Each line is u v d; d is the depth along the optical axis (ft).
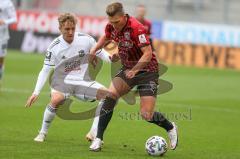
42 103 131.34
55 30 268.82
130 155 78.33
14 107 123.44
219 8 287.48
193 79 202.28
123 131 100.53
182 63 253.85
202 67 247.70
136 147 85.81
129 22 76.64
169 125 81.30
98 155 76.89
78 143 86.53
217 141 95.86
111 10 75.46
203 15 288.10
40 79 84.12
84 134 95.45
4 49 144.46
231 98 159.02
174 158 78.18
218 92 171.12
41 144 83.87
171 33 257.14
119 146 86.02
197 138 97.76
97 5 303.68
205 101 150.41
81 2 305.94
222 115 128.47
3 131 94.63
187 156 80.69
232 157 82.28
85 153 77.87
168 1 293.43
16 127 99.30
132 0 297.74
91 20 265.75
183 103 144.15
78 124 104.78
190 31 254.47
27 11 273.13
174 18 291.79
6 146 81.10
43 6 303.27
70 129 99.60
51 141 87.15
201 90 173.88
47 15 270.26
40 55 261.44
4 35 143.64
